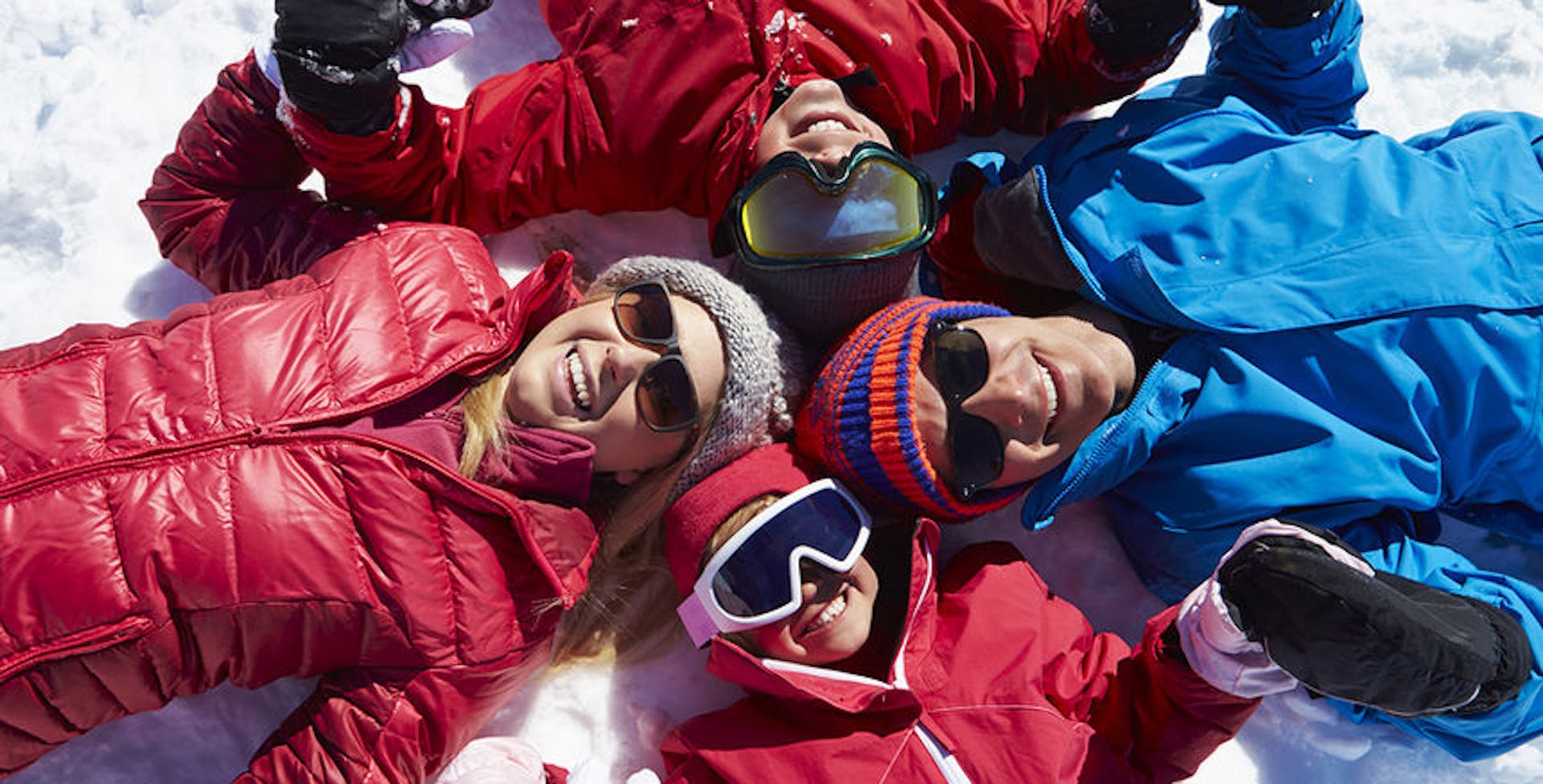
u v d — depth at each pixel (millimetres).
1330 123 1867
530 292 1641
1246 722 1849
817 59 1834
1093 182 1788
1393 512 1760
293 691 1727
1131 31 1747
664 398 1594
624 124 1774
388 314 1635
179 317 1601
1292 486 1666
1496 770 1815
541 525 1609
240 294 1646
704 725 1658
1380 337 1660
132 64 1932
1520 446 1693
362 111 1563
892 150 1718
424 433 1602
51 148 1839
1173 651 1533
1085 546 1941
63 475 1456
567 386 1599
